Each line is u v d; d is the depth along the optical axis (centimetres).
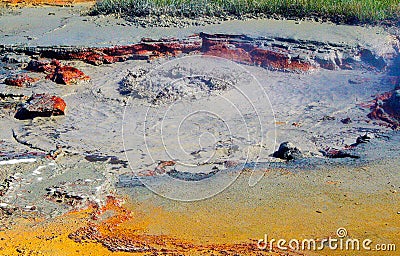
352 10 1870
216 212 935
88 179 1041
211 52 1709
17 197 976
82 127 1330
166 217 923
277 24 1842
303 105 1442
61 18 2056
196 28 1825
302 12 1917
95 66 1673
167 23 1888
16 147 1230
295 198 972
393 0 1902
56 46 1706
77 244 846
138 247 837
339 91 1512
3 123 1349
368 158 1122
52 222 909
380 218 906
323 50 1652
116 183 1050
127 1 2059
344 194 980
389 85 1533
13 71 1628
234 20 1903
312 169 1087
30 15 2125
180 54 1716
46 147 1230
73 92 1516
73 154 1191
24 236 869
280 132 1295
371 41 1689
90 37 1788
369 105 1427
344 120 1349
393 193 980
